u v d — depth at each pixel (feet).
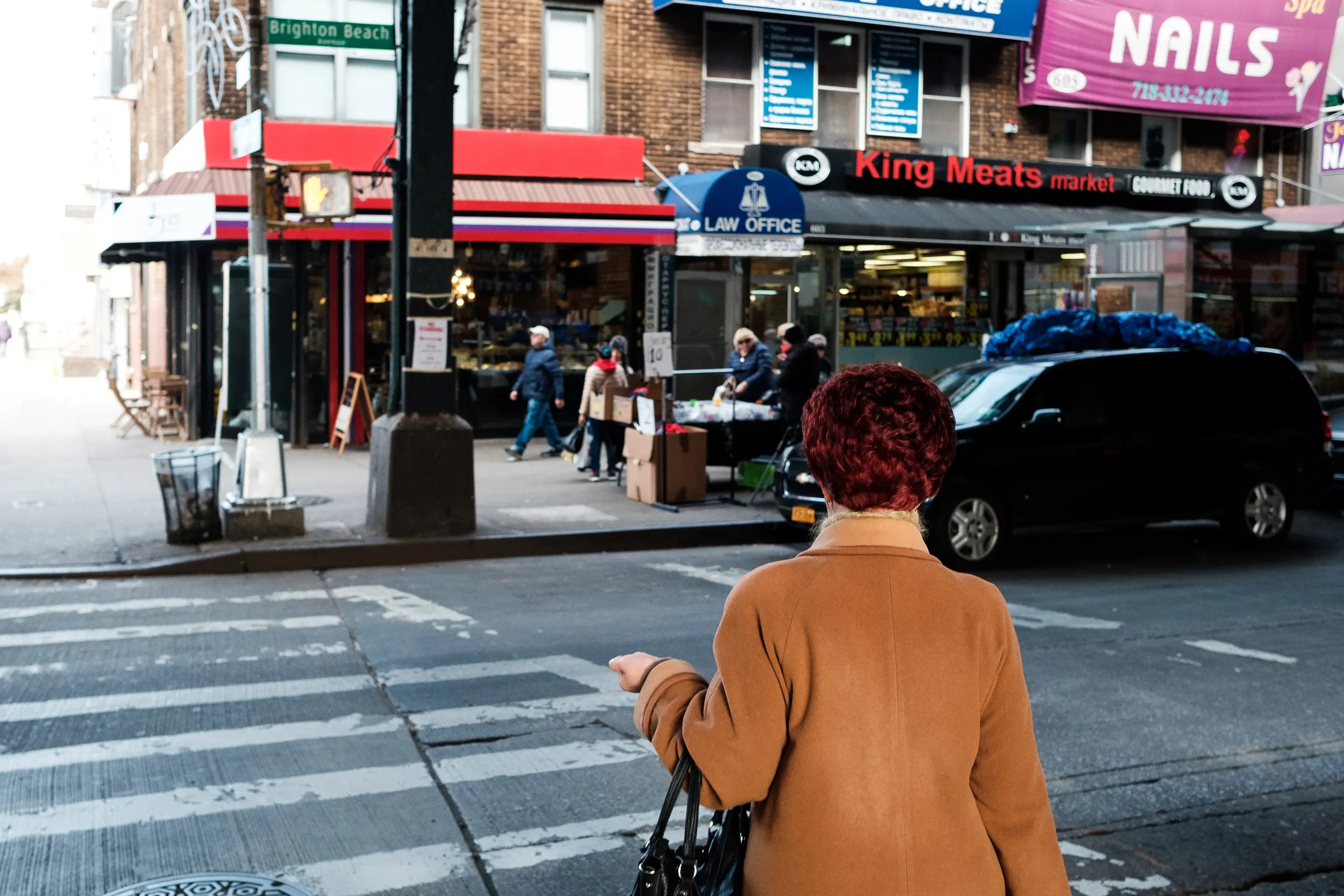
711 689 6.59
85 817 15.98
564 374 63.98
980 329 72.74
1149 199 74.54
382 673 23.26
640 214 59.31
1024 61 71.46
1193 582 32.78
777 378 44.96
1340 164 77.46
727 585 32.68
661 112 64.23
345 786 17.16
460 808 16.39
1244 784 17.58
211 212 54.49
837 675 6.24
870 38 68.49
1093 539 40.34
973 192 70.59
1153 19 71.82
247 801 16.56
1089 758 18.67
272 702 21.30
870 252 70.13
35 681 22.63
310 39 37.04
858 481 6.55
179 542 35.78
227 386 39.22
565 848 15.08
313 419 61.26
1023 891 6.38
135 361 94.07
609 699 21.47
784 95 66.69
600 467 52.24
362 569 35.01
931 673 6.26
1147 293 58.34
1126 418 36.01
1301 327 59.52
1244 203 76.23
